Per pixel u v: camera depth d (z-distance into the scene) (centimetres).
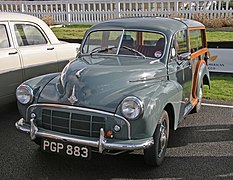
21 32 551
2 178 347
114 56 424
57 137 341
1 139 447
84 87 346
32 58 555
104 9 1473
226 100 627
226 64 807
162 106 345
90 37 457
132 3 1400
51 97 355
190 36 490
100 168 370
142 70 373
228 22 1243
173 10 1329
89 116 333
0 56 501
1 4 1538
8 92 520
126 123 323
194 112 551
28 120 367
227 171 364
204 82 594
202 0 1276
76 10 1506
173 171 364
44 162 383
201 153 408
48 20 1436
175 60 426
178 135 462
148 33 425
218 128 489
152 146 353
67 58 630
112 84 348
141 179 347
